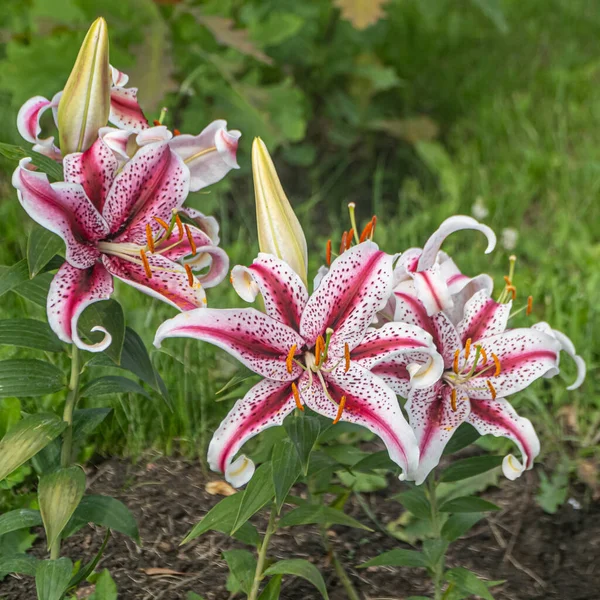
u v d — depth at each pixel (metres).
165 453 1.42
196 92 2.09
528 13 2.99
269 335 0.97
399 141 2.42
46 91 1.92
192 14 2.00
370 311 0.98
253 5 2.34
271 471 1.01
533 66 2.64
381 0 1.99
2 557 1.11
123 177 0.98
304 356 0.99
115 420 1.41
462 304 1.06
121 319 0.98
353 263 0.98
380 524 1.34
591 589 1.26
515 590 1.25
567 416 1.52
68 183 0.95
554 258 1.85
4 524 1.08
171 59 1.89
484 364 1.02
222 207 1.96
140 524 1.30
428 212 2.02
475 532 1.35
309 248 1.96
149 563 1.25
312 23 2.32
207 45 2.09
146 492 1.35
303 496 1.35
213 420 1.45
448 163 2.22
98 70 0.98
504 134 2.36
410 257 1.05
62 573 1.05
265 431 1.14
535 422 1.50
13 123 2.04
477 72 2.63
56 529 1.01
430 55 2.69
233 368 1.49
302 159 2.27
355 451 1.17
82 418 1.11
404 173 2.30
